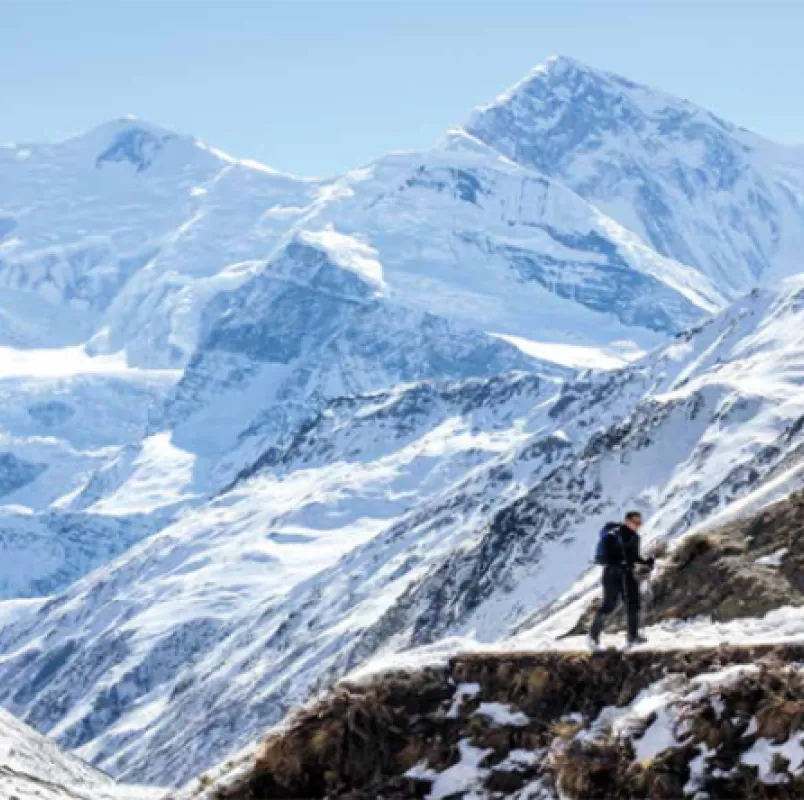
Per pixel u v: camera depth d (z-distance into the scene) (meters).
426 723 41.91
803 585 48.66
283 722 43.62
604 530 43.16
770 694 38.22
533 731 40.91
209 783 43.59
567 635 55.06
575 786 38.41
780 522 52.62
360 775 41.34
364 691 42.88
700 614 49.19
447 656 43.62
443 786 40.41
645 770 37.72
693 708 38.62
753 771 36.94
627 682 40.97
